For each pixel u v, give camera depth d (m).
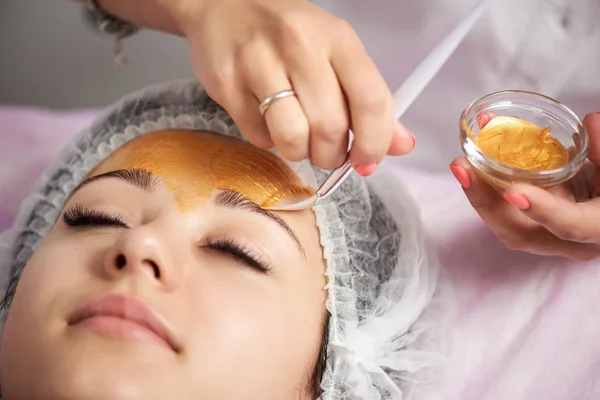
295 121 0.68
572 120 0.82
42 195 1.05
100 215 0.83
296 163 0.88
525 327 1.04
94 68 1.71
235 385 0.76
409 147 0.75
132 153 0.90
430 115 1.22
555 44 1.05
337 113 0.68
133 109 1.03
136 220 0.82
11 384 0.77
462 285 1.08
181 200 0.81
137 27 1.09
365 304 0.96
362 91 0.68
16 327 0.78
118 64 1.21
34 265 0.82
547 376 0.99
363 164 0.72
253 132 0.76
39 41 1.69
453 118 1.20
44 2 1.63
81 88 1.74
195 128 0.95
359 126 0.68
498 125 0.81
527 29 1.06
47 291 0.76
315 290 0.87
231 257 0.81
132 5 0.96
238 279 0.79
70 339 0.71
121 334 0.71
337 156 0.72
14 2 1.64
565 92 1.08
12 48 1.71
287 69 0.70
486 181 0.80
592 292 1.03
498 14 1.06
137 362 0.70
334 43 0.71
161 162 0.86
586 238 0.80
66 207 0.89
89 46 1.68
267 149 0.88
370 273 0.97
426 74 0.77
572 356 0.99
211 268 0.79
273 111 0.68
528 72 1.09
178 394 0.72
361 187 0.97
